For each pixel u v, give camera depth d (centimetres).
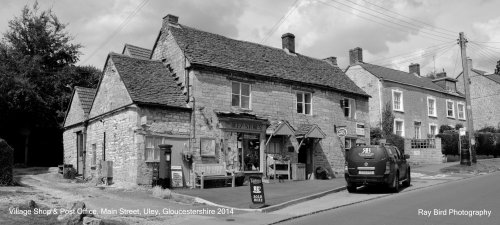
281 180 2239
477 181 2100
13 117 3228
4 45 3441
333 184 2028
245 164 2188
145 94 1938
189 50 2128
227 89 2159
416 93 4016
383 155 1712
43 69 3566
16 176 2527
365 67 3822
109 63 2195
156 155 1917
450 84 4653
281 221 1174
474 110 5112
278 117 2366
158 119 1936
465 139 2978
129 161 1911
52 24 3756
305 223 1130
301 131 2398
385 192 1777
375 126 3647
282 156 2339
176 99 2019
